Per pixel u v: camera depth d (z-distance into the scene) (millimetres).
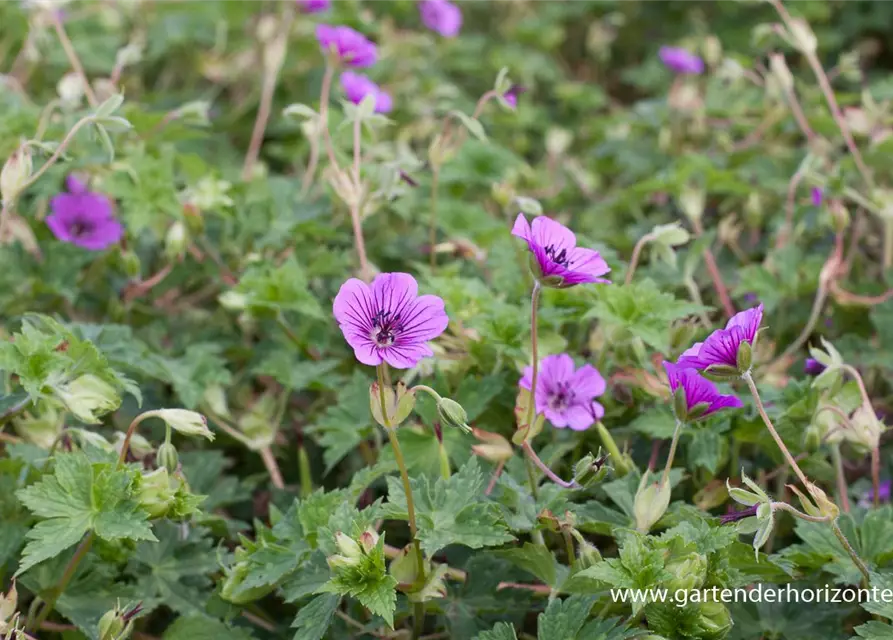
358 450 882
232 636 786
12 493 799
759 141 1105
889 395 930
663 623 729
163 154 960
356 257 979
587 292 841
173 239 903
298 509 769
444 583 783
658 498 762
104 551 789
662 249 855
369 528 733
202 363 879
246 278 881
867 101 1020
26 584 780
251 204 963
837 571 776
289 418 907
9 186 812
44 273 918
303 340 906
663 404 831
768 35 1018
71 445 797
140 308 942
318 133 983
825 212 952
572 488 763
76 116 963
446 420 730
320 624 736
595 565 732
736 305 968
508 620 791
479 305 858
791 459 744
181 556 812
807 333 902
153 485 749
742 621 783
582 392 806
